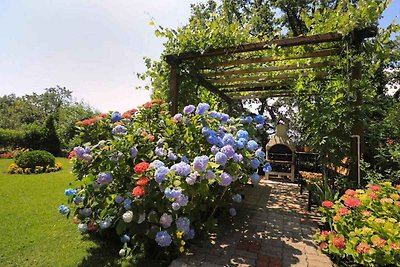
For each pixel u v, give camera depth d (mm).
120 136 2584
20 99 30219
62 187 5457
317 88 3793
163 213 2145
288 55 3637
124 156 2418
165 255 2271
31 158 8039
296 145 6988
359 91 3039
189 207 2223
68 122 15781
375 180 2738
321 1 8664
